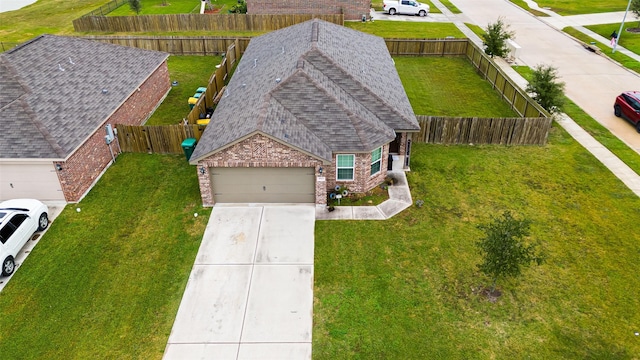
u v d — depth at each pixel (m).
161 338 12.49
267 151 16.22
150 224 16.72
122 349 12.18
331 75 19.92
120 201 17.97
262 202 17.78
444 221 16.81
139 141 20.91
